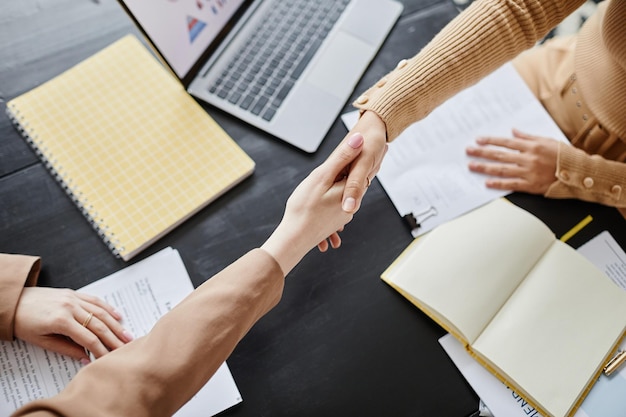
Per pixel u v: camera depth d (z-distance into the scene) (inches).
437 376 28.0
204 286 23.9
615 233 31.2
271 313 28.9
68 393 21.4
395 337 28.6
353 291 29.5
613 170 31.5
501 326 28.1
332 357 28.1
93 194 30.5
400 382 27.8
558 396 26.7
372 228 31.0
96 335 27.0
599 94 32.6
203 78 33.3
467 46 28.4
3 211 30.3
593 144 34.3
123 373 21.5
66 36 35.0
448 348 28.4
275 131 32.6
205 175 31.3
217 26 33.2
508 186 31.8
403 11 36.9
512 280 29.0
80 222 30.2
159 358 21.9
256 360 27.8
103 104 32.8
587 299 28.7
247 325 23.7
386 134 28.6
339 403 27.3
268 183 31.9
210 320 22.7
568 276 29.1
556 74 36.2
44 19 35.3
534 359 27.4
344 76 34.2
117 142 31.8
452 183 31.9
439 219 31.0
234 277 23.9
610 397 27.1
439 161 32.5
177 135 32.2
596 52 33.0
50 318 26.5
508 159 32.2
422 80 28.3
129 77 33.7
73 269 29.2
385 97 28.3
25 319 26.6
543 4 28.7
